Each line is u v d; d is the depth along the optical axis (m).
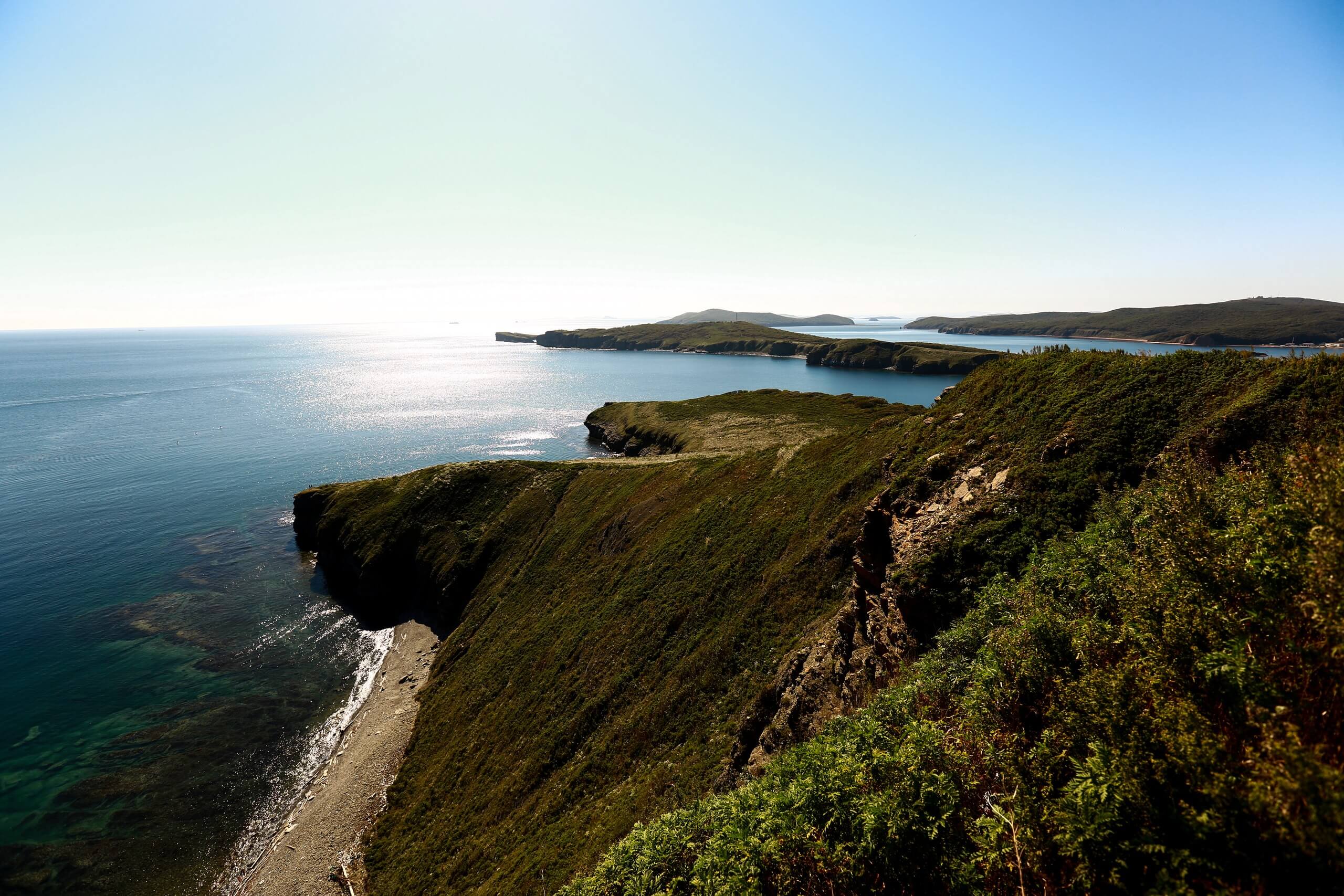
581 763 28.12
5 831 31.64
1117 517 13.02
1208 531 8.23
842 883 7.88
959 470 21.31
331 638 53.09
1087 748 6.80
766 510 38.12
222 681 45.84
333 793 34.34
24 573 62.88
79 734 39.34
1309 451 8.05
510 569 57.03
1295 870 4.79
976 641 11.62
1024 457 19.30
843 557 26.70
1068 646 8.72
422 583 60.69
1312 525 6.89
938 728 8.91
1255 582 6.96
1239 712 6.09
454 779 33.06
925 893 7.10
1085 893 5.73
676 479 53.91
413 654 50.62
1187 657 6.84
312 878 28.86
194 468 100.81
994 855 6.41
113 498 86.25
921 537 18.45
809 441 47.03
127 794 34.28
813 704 18.19
